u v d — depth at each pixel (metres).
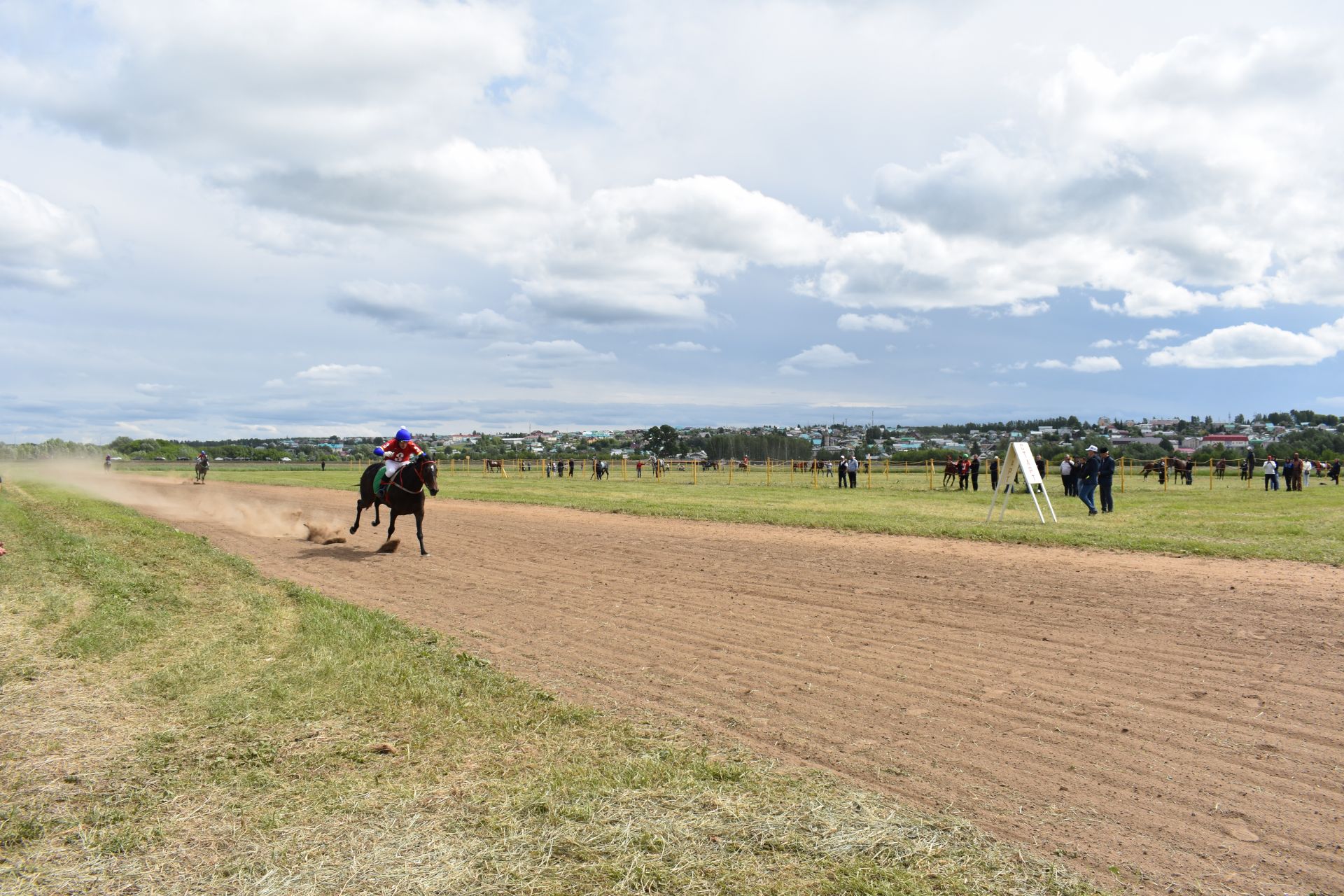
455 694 6.33
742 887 3.58
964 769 5.04
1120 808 4.51
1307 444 117.56
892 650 8.01
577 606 10.25
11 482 42.44
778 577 12.17
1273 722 5.85
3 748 5.13
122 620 8.45
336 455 141.25
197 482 47.69
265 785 4.63
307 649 7.56
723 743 5.41
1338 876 3.77
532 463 81.62
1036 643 8.20
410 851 3.88
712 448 127.25
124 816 4.23
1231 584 11.00
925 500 27.77
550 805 4.32
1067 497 28.64
